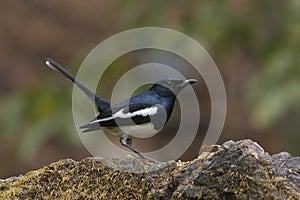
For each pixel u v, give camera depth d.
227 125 16.45
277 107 10.79
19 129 12.84
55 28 18.23
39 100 12.00
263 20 13.09
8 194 6.47
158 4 12.71
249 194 5.62
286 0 12.69
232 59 15.84
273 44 12.46
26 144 11.74
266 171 5.71
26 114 12.08
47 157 16.31
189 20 12.64
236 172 5.68
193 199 5.77
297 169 6.48
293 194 5.70
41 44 18.02
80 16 18.33
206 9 12.67
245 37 13.03
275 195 5.63
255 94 11.21
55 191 6.38
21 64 17.73
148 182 6.07
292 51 11.39
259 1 13.17
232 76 16.58
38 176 6.48
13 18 18.25
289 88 10.90
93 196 6.19
